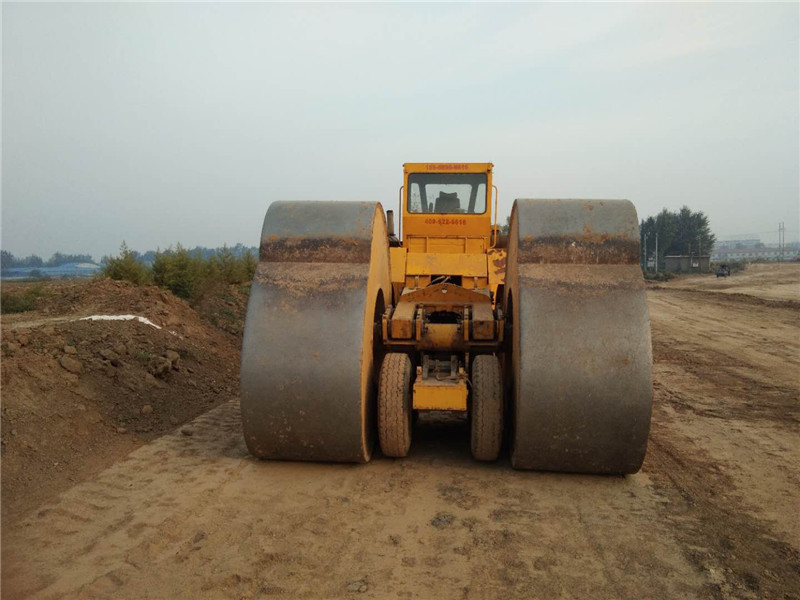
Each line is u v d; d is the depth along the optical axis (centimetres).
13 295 1052
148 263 1382
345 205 586
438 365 568
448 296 653
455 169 797
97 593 338
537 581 356
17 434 533
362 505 461
